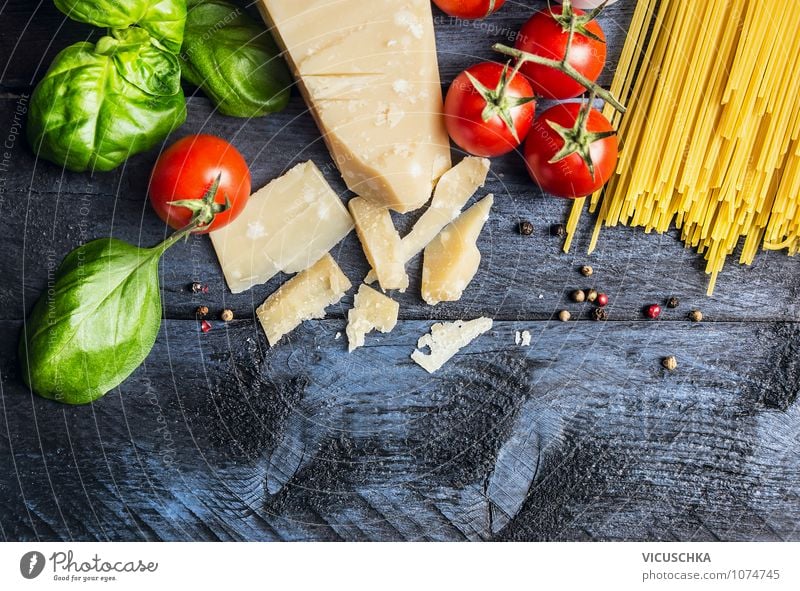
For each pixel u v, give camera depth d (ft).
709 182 3.75
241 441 3.98
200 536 3.98
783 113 3.59
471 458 4.02
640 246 3.99
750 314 4.04
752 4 3.51
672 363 4.03
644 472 4.06
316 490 4.00
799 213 3.81
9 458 3.90
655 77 3.70
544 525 4.04
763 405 4.07
